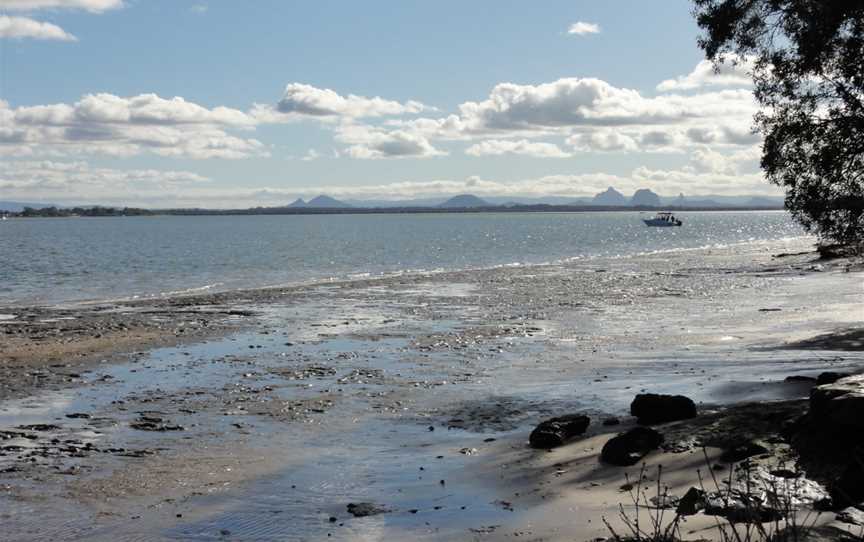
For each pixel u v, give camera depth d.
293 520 8.34
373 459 10.80
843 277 43.38
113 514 8.73
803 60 23.39
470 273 53.97
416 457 10.81
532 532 7.30
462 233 160.12
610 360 19.22
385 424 13.08
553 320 28.17
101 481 10.00
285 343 23.25
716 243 111.12
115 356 21.02
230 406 14.67
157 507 8.95
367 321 28.50
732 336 23.05
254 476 10.12
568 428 11.20
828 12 22.33
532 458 10.19
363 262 70.81
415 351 21.44
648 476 8.66
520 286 43.03
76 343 23.31
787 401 11.45
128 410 14.41
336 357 20.56
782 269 51.34
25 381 17.47
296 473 10.21
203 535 8.00
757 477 7.62
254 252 87.81
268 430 12.77
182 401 15.20
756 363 17.72
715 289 39.53
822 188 23.75
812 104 23.88
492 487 9.06
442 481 9.50
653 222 188.75
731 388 14.43
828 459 8.09
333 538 7.70
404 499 8.88
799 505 6.86
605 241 120.25
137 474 10.29
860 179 23.50
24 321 29.28
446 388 16.12
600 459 9.64
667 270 54.50
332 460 10.83
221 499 9.17
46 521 8.55
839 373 11.86
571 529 7.19
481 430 12.38
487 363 19.28
